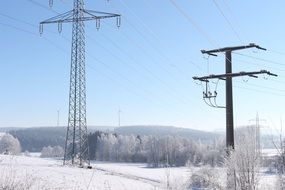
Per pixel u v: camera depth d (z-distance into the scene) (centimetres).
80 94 6234
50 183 1897
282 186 1631
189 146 12481
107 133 18838
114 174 5372
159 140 14212
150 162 13562
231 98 3322
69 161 6081
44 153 18075
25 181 1282
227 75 3369
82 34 6059
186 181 2520
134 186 3538
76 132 6222
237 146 2173
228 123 3250
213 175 2473
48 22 4300
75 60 6106
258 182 2059
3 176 1202
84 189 2525
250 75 3312
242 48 3381
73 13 4531
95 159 18075
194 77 3466
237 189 2125
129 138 17700
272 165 2005
